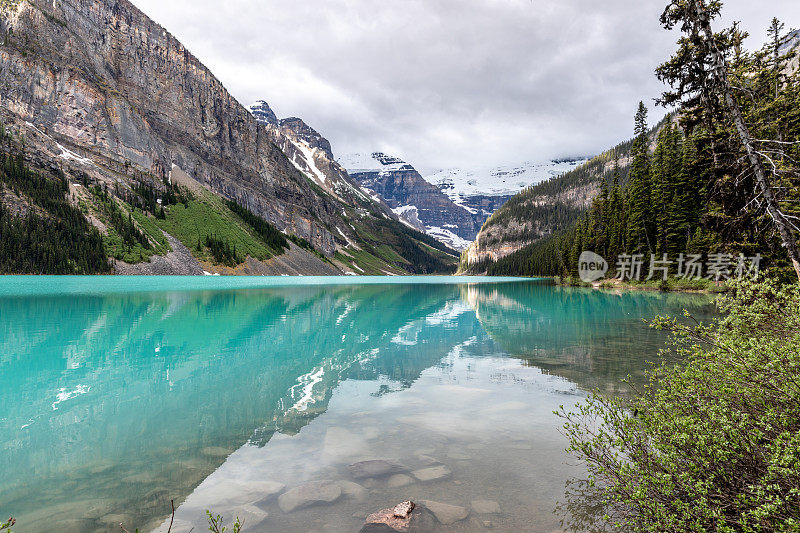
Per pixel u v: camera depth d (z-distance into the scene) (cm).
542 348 1538
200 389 1029
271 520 434
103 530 421
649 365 1208
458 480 527
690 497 365
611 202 7350
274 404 902
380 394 974
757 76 2616
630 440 424
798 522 280
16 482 544
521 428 726
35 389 1032
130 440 698
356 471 560
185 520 439
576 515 435
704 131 1481
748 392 399
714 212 1764
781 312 447
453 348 1574
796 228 1020
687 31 1145
